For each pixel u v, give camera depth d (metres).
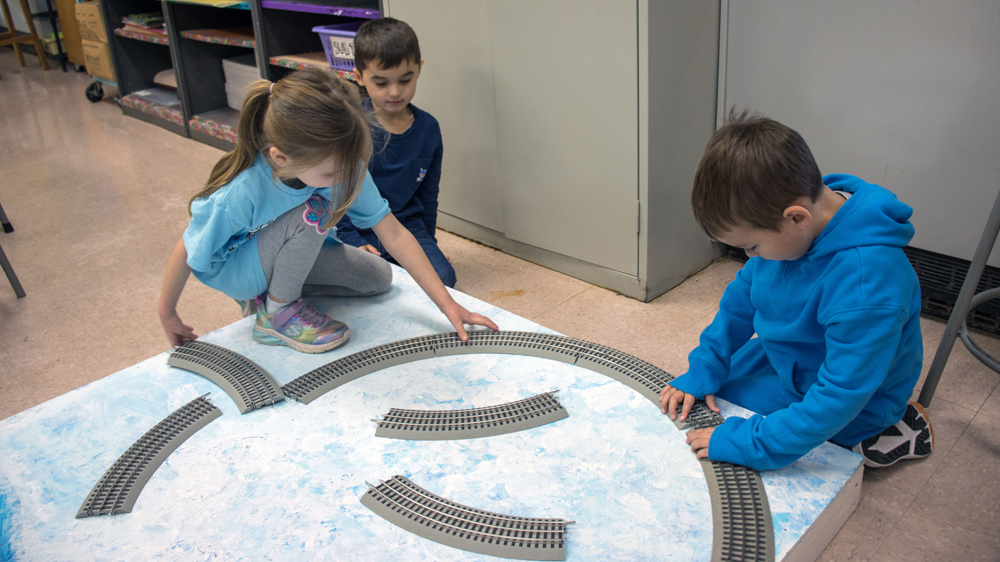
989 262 1.48
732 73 1.69
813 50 1.55
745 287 1.07
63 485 0.96
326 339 1.23
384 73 1.59
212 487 0.94
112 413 1.11
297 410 1.09
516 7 1.67
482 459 0.96
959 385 1.34
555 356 1.17
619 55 1.53
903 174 1.53
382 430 1.02
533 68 1.71
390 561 0.81
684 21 1.55
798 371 1.00
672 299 1.75
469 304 1.37
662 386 1.07
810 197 0.83
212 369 1.19
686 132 1.67
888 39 1.44
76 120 3.71
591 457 0.95
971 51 1.35
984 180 1.42
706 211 0.86
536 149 1.81
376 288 1.41
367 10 2.10
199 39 3.11
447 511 0.87
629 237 1.70
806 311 0.90
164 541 0.86
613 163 1.65
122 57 3.72
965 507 1.06
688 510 0.85
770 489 0.88
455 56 1.89
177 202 2.56
